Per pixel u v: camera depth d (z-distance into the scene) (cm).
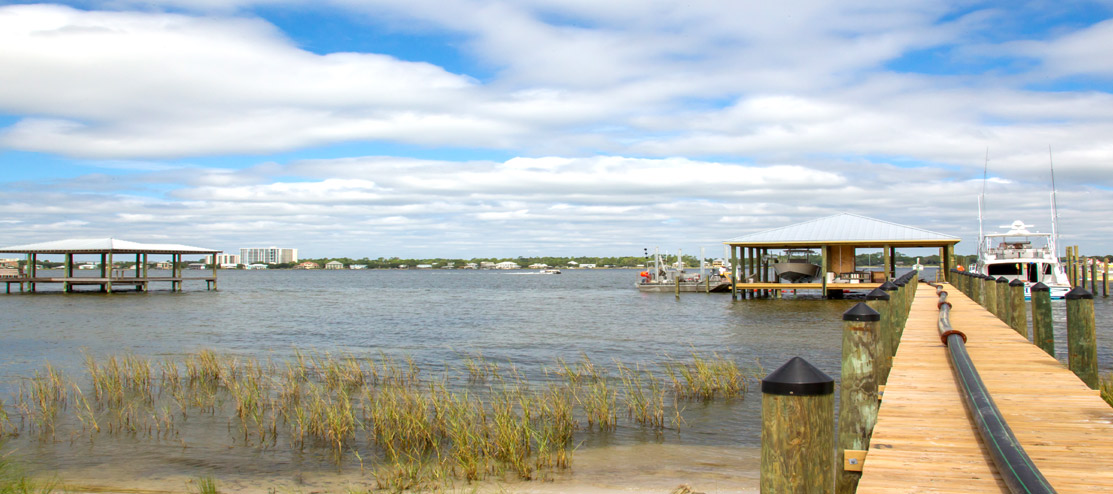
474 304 5119
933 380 766
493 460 970
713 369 1561
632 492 845
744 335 2662
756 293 5581
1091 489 437
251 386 1413
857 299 4756
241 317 3819
